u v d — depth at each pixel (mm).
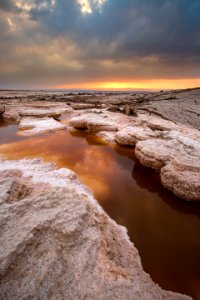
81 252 3240
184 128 14297
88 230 3676
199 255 4906
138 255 4367
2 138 13859
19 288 2561
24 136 14531
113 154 11531
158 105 30594
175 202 6906
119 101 38594
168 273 4383
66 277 2822
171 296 2973
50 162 9578
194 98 37375
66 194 4449
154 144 9750
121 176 8805
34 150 11586
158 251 4969
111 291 2742
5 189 4348
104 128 15773
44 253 3053
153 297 2824
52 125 17078
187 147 9227
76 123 16984
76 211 3936
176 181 6934
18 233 3209
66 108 26953
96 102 37062
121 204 6797
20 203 3943
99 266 3088
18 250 2943
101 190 7566
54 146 12547
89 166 9750
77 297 2594
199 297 3916
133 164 10148
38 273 2768
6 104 27594
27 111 20953
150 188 7836
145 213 6379
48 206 3969
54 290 2637
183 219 6145
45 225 3453
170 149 9078
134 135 12344
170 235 5512
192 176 6801
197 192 6500
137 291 2844
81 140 14109
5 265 2709
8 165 8578
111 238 4098
